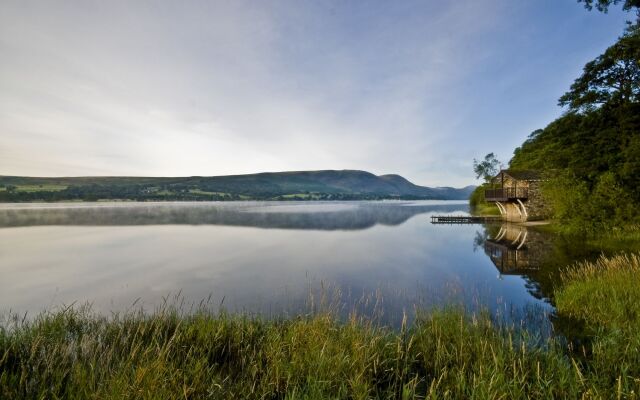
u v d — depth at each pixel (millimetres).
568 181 26062
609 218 22984
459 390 5203
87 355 6504
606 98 25859
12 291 13922
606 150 24953
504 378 5355
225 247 26781
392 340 7148
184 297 12742
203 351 6859
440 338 7199
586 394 4797
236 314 9312
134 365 5832
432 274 16359
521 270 15906
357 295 12555
